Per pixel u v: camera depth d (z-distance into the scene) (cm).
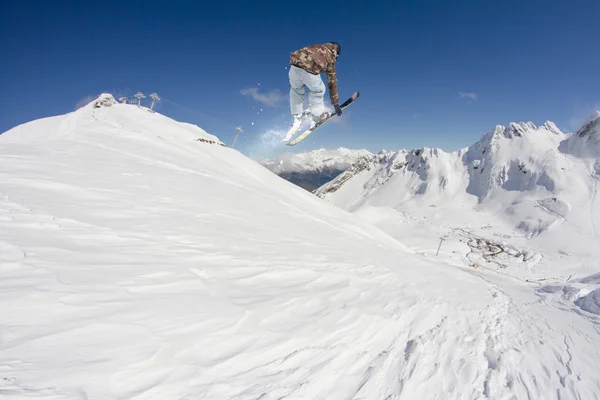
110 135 2517
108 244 525
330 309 529
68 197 728
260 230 1020
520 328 754
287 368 348
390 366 422
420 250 7294
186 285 455
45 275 370
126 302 365
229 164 3872
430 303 748
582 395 455
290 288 578
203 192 1334
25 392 214
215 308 414
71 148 1432
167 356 300
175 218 816
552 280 6600
